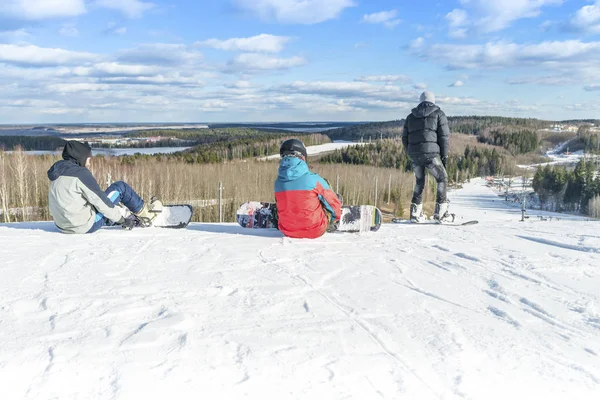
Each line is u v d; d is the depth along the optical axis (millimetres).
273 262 3889
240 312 2643
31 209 20297
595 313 2822
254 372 1937
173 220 5867
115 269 3568
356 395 1811
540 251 4523
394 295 3076
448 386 1916
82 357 2008
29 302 2734
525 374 2051
